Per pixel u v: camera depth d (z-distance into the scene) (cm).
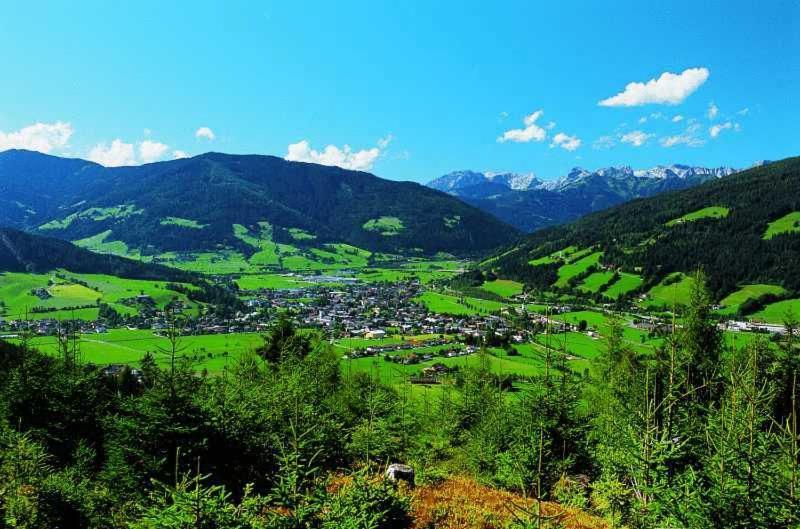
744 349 2705
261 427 2025
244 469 1873
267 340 4709
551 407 2230
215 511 1198
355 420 3488
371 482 1534
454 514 1867
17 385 2719
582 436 2306
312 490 1432
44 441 2539
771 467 1420
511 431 2500
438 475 2441
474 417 4147
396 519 1462
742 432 1523
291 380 2986
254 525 1223
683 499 1427
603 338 4219
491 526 1773
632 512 1623
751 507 1309
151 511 1221
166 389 1786
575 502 2039
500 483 2427
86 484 2067
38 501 1719
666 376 2500
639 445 1683
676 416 2120
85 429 2772
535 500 2053
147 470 1694
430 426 4328
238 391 2286
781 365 2511
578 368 7831
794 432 1324
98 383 3309
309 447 1944
